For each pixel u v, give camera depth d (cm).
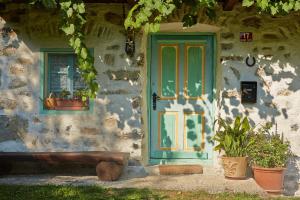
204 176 589
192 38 650
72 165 611
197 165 621
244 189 530
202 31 641
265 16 604
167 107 652
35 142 611
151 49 651
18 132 612
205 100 649
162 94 652
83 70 513
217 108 626
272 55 605
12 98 614
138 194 504
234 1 551
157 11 513
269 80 607
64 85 622
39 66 613
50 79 623
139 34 607
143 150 617
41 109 613
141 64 610
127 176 593
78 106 614
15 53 613
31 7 605
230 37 606
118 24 609
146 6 486
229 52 606
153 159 650
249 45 606
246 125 579
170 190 530
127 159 593
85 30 610
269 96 607
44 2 491
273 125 606
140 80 611
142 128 614
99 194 503
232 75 606
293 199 528
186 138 650
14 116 613
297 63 605
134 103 609
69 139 611
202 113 650
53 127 611
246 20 605
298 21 604
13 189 518
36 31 612
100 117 610
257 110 606
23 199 483
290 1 493
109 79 611
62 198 486
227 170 570
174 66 651
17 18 611
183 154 649
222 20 604
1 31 613
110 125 610
